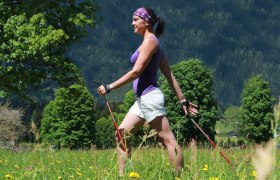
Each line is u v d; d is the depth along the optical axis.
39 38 29.84
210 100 73.81
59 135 97.44
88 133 98.12
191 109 6.52
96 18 33.12
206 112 71.81
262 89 88.12
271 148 1.06
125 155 3.88
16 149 15.71
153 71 6.23
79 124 98.19
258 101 88.00
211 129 71.25
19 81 31.03
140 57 6.09
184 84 74.25
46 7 32.03
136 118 6.18
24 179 4.88
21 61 30.81
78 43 32.69
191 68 74.62
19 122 29.09
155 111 6.07
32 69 31.25
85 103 98.44
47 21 31.86
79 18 31.94
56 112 98.25
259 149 1.07
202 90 73.62
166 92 71.00
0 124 27.97
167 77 6.57
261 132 86.38
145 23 6.31
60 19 32.28
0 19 31.59
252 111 87.69
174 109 70.38
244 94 89.88
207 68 75.00
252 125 86.69
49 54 30.47
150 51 6.14
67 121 97.75
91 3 32.97
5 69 30.55
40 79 31.89
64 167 8.31
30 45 29.64
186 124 69.56
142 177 4.22
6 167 8.31
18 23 30.61
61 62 31.11
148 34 6.33
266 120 86.19
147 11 6.30
